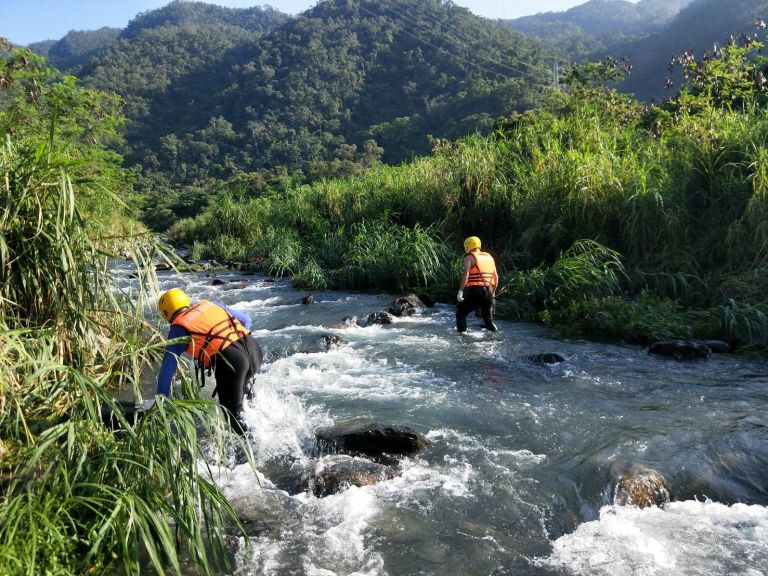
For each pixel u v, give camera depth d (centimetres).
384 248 1345
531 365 666
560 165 1130
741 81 1291
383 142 11506
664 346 693
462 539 332
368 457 444
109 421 449
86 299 459
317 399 567
